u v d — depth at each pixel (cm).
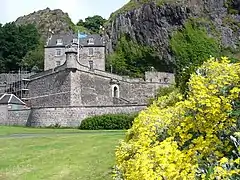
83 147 2261
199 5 8600
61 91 5569
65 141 2589
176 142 593
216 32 8294
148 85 6494
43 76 6019
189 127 623
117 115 4488
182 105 682
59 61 7519
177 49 8038
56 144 2469
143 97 6419
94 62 7400
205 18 8444
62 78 5597
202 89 633
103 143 2345
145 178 534
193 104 631
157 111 790
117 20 8981
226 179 465
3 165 1959
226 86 639
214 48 8019
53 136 3052
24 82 6512
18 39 9694
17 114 5438
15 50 9581
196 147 579
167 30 8312
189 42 8069
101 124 4450
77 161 1888
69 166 1802
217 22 8462
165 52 8119
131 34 8625
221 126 592
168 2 8525
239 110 595
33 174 1733
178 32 8231
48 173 1719
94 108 4869
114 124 4406
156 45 8262
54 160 1978
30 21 11862
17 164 1966
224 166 486
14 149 2403
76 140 2597
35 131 4162
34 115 5147
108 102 5931
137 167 570
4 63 9494
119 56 8456
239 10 8662
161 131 691
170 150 561
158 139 688
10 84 7300
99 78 5928
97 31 12625
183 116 665
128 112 4712
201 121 612
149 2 8719
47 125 4997
